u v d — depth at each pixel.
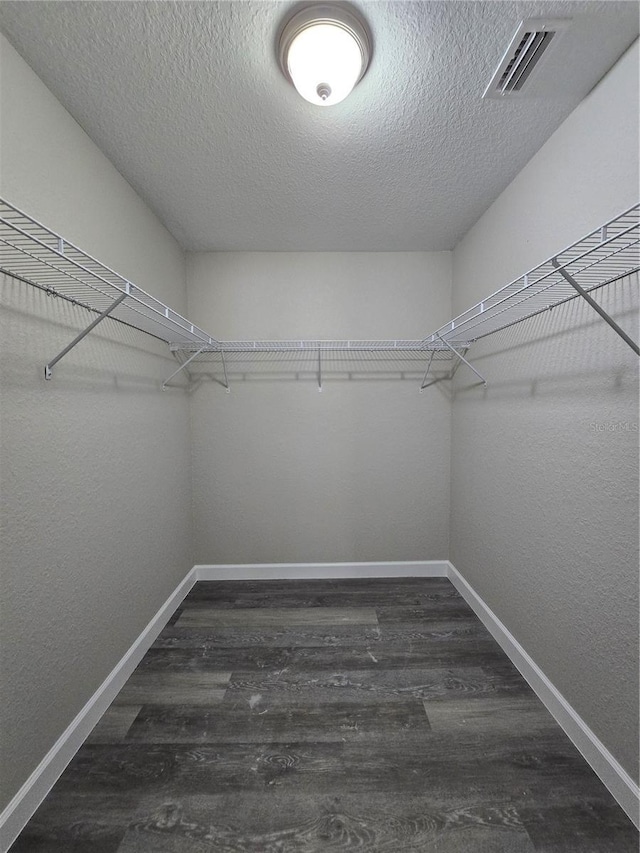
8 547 0.97
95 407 1.36
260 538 2.45
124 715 1.37
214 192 1.70
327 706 1.41
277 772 1.15
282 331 2.37
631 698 1.04
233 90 1.13
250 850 0.96
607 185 1.10
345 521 2.46
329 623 1.94
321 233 2.12
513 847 0.96
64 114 1.20
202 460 2.41
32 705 1.05
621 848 0.97
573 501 1.26
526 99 1.18
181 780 1.13
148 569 1.78
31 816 1.03
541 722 1.34
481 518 1.98
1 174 0.96
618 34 0.98
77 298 1.24
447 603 2.14
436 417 2.43
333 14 0.91
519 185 1.57
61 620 1.17
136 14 0.92
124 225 1.58
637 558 1.03
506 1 0.90
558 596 1.34
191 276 2.34
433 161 1.49
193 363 2.38
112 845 0.97
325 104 1.06
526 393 1.54
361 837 0.99
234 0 0.89
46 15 0.92
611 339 1.10
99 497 1.38
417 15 0.93
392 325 2.39
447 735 1.28
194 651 1.73
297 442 2.42
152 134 1.32
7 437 0.97
